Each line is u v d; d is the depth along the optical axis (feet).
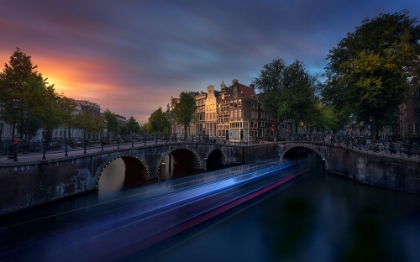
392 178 57.77
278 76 123.13
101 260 31.68
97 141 85.46
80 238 36.45
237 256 32.91
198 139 105.40
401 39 69.00
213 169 99.30
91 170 56.75
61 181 48.49
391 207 49.42
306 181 74.84
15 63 69.92
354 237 38.65
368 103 72.54
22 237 36.11
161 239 37.19
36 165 43.24
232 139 149.69
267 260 32.09
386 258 33.09
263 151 110.52
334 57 89.35
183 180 75.00
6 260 31.73
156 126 188.85
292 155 129.29
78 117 129.18
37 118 79.46
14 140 53.72
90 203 51.06
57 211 46.09
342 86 84.12
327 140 97.04
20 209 40.37
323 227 42.24
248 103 151.94
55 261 31.71
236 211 49.73
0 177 37.42
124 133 221.66
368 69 68.18
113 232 38.75
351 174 72.49
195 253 33.73
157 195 58.13
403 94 75.72
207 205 52.60
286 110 111.14
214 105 168.66
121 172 91.30
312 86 124.06
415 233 39.55
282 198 58.29
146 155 73.36
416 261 32.19
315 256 33.45
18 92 65.72
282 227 42.22
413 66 73.77
